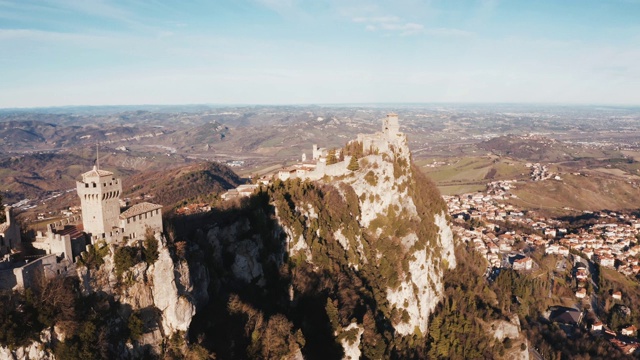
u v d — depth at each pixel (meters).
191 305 98.94
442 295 188.12
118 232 93.38
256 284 134.62
